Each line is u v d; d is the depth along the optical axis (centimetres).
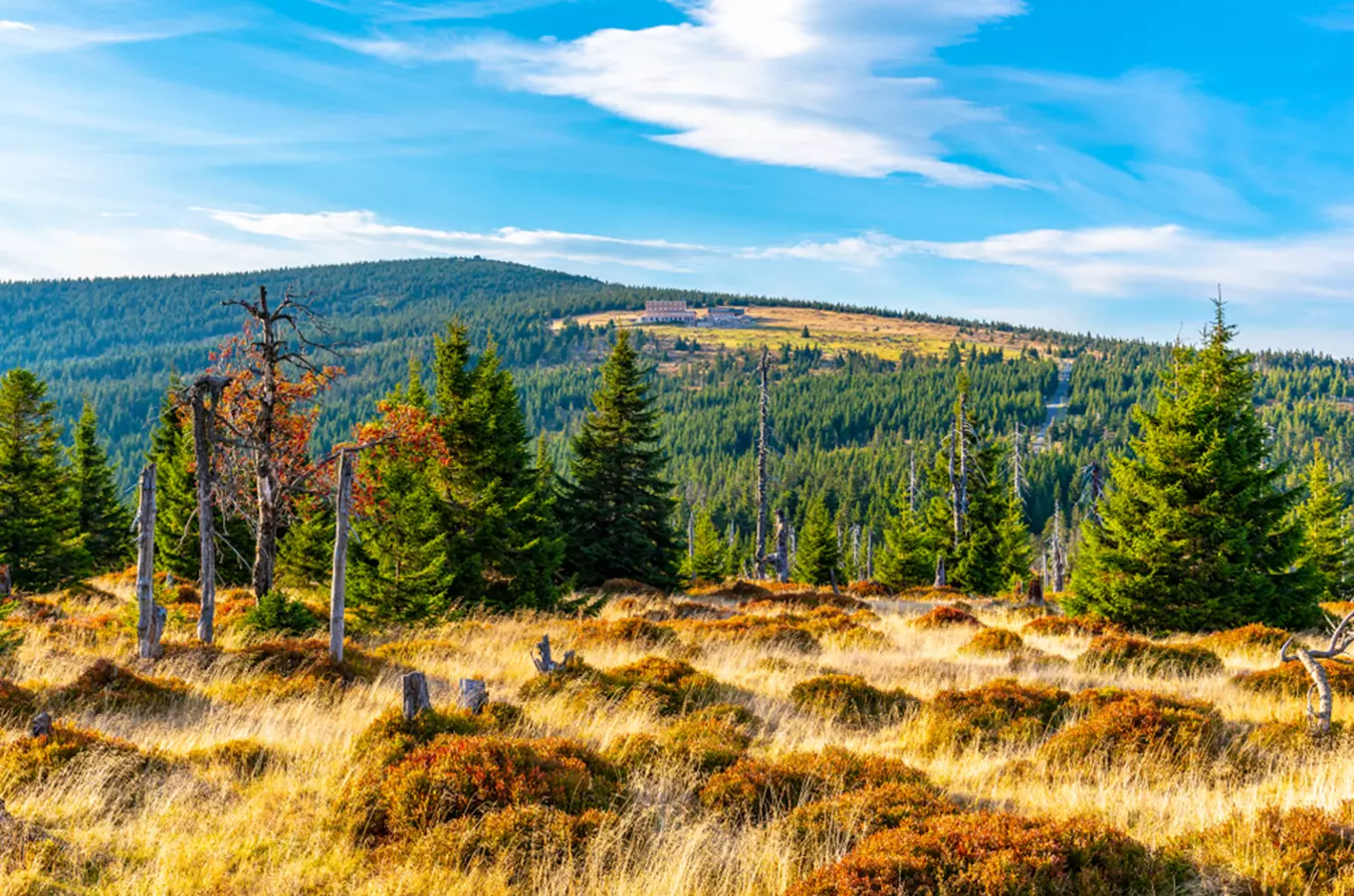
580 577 3111
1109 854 629
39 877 580
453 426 2397
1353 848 631
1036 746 1051
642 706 1205
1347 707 1203
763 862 660
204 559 1659
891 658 1775
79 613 2216
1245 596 2086
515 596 2330
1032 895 579
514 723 1065
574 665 1371
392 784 753
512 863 643
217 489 2033
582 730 1087
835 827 723
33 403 3120
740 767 866
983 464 4297
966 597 3684
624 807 765
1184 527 2152
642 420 3144
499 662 1585
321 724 1074
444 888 603
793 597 3147
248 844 673
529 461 2594
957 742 1084
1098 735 1010
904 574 4403
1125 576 2252
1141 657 1672
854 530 9206
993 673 1588
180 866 627
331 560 2634
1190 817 759
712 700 1285
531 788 759
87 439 4147
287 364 2278
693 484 15775
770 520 11444
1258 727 1079
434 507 2177
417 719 958
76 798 735
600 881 622
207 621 1653
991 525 4272
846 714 1234
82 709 1070
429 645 1653
